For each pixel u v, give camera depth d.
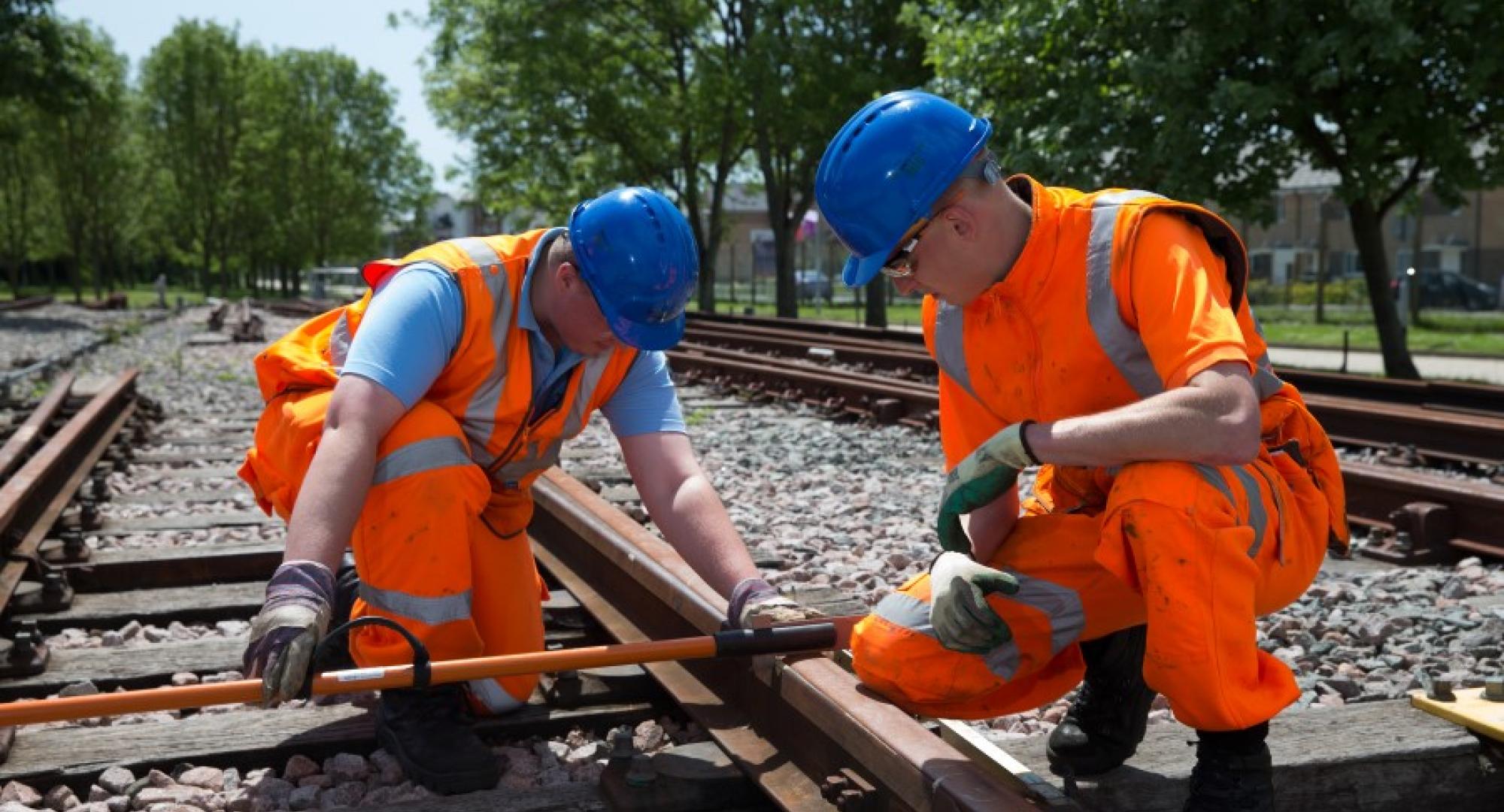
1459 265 46.69
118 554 4.79
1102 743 2.59
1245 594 2.06
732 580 2.79
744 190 37.84
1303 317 33.91
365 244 69.12
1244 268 2.17
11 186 57.44
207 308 40.59
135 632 4.02
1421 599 4.27
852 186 2.18
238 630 4.09
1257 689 2.11
